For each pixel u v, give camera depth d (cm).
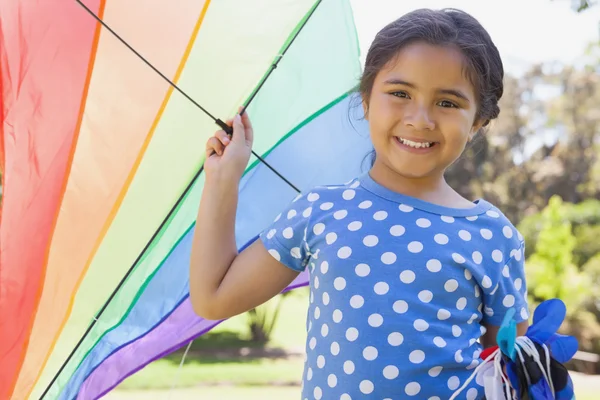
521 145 1616
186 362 1309
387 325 159
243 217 228
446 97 168
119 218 222
